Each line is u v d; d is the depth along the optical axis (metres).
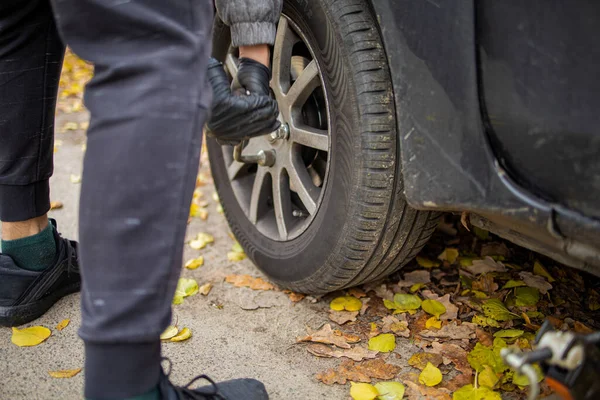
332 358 1.73
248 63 1.49
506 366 1.62
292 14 1.73
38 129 1.66
